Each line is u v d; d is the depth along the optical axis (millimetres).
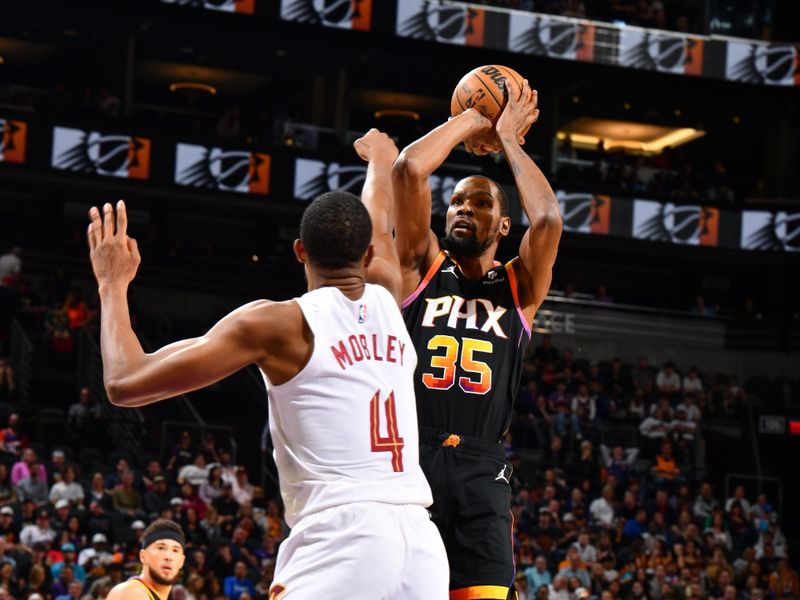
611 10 29984
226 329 2947
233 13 26891
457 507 3926
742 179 34469
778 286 30328
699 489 22109
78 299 22406
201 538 15484
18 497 15344
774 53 29516
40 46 30469
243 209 27438
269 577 14359
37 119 25234
